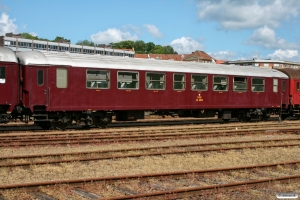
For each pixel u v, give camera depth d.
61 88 19.80
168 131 20.44
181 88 23.95
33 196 7.83
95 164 11.35
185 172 9.81
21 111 19.30
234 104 26.42
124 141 16.39
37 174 9.98
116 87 21.48
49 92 19.44
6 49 18.84
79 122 20.97
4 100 18.36
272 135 20.12
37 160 11.82
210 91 25.19
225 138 18.38
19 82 19.14
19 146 14.55
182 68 24.05
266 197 8.22
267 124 26.03
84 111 20.75
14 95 18.72
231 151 14.28
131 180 9.15
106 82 21.20
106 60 21.50
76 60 20.39
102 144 15.59
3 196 7.71
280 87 29.36
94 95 20.78
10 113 19.12
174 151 13.56
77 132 19.27
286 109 30.92
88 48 75.75
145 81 22.47
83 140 16.16
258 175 10.31
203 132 19.64
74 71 20.16
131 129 21.34
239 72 26.77
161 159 12.34
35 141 15.74
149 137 17.56
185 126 23.84
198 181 9.47
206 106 25.00
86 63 20.56
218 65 26.45
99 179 8.83
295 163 11.73
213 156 13.16
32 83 19.08
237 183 8.70
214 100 25.39
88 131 19.86
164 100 23.22
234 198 8.07
